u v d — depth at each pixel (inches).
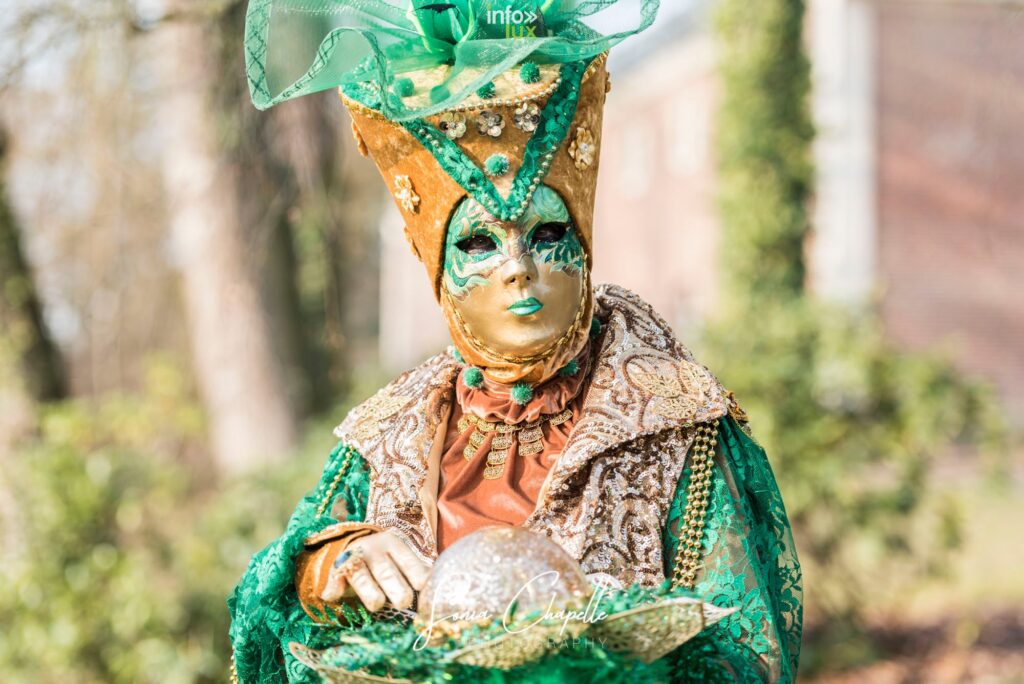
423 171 92.0
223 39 257.3
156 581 294.0
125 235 333.4
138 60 280.5
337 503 105.3
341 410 344.8
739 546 89.8
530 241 90.4
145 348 396.8
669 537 91.0
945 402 319.0
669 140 891.4
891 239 730.2
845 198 719.7
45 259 357.1
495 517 92.4
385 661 75.4
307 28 100.0
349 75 96.0
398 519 96.1
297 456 313.6
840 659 329.1
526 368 94.0
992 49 365.7
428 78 94.0
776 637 88.2
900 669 329.4
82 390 458.9
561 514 90.0
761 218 453.1
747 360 324.5
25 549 288.7
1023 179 733.9
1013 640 348.2
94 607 286.8
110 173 295.9
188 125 300.5
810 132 457.1
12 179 341.4
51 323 356.2
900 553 324.2
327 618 88.4
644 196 943.0
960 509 331.3
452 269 92.1
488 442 96.8
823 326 327.3
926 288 737.6
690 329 344.2
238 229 343.3
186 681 281.9
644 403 91.9
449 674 73.7
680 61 850.1
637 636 74.1
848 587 329.4
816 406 319.0
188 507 327.6
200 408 386.3
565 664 72.6
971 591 390.9
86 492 292.2
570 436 91.8
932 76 724.0
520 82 90.8
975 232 736.3
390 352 1103.0
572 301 92.0
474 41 89.7
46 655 284.5
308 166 275.7
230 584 287.4
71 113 278.7
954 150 725.9
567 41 90.2
